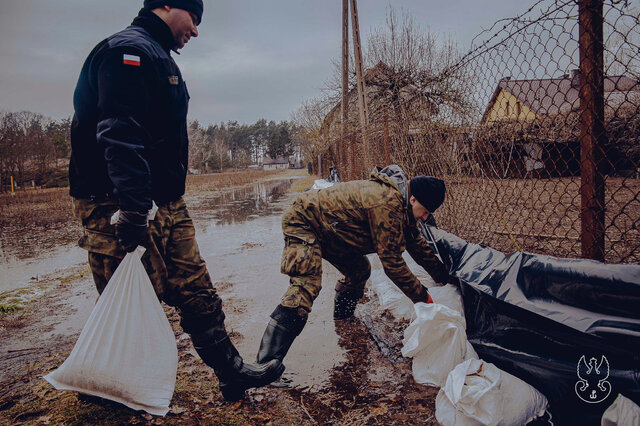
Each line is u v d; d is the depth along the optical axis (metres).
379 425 1.71
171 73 1.69
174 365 1.67
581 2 1.71
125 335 1.56
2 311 3.39
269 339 1.97
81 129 1.59
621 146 1.70
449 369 1.89
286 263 2.10
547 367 1.59
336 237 2.24
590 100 1.72
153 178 1.68
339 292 2.79
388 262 2.10
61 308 3.48
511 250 3.50
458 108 3.02
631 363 1.38
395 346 2.42
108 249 1.63
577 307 1.57
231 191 23.11
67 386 1.53
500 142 2.67
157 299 1.66
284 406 1.88
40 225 10.89
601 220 1.78
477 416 1.53
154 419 1.76
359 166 7.82
